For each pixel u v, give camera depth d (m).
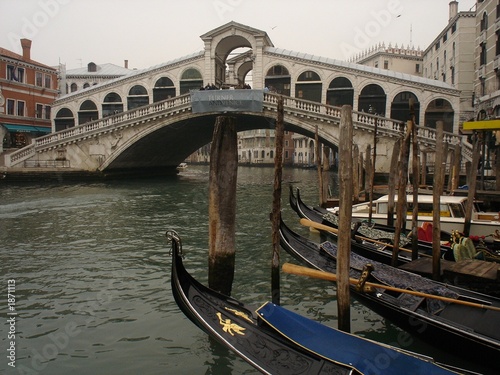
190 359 5.32
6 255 9.84
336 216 10.17
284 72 30.31
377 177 23.48
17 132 35.00
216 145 6.02
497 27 23.62
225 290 6.20
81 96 34.34
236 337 4.50
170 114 26.61
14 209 16.41
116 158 28.41
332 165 55.59
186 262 9.25
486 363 4.52
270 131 75.69
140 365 5.19
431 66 42.44
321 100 29.52
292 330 4.39
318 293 7.45
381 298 5.52
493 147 18.66
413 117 7.02
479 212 10.95
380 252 7.81
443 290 5.41
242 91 25.31
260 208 17.55
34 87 35.25
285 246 7.56
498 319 4.78
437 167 6.43
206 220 14.39
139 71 33.06
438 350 5.04
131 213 15.75
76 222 13.86
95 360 5.30
